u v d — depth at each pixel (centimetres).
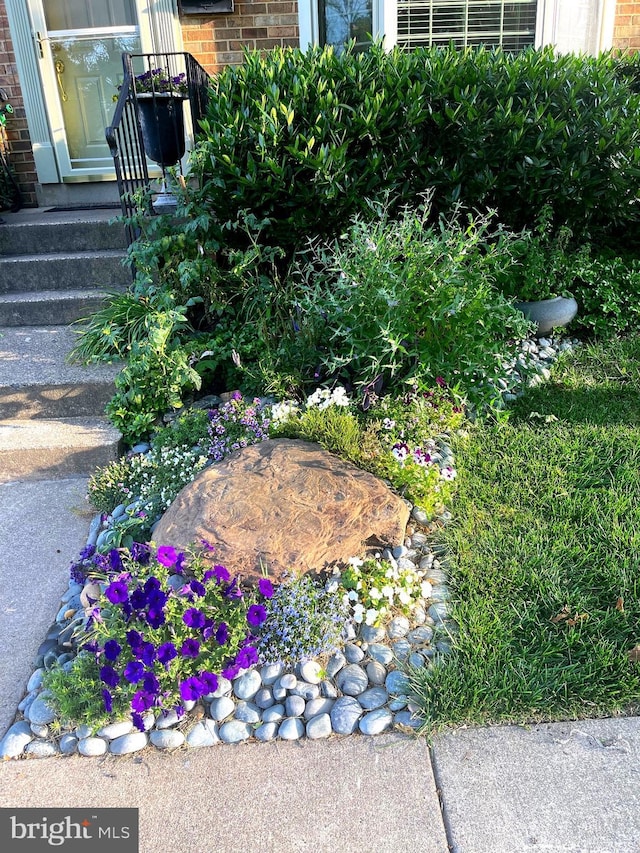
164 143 497
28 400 387
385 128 431
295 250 448
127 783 190
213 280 421
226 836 174
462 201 459
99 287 484
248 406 347
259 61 438
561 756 191
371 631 231
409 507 281
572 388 400
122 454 366
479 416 360
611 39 565
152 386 366
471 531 275
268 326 397
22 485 357
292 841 172
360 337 353
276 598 235
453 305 337
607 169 441
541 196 458
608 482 306
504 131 431
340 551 254
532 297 451
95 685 208
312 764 193
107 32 589
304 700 211
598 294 466
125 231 478
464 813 176
